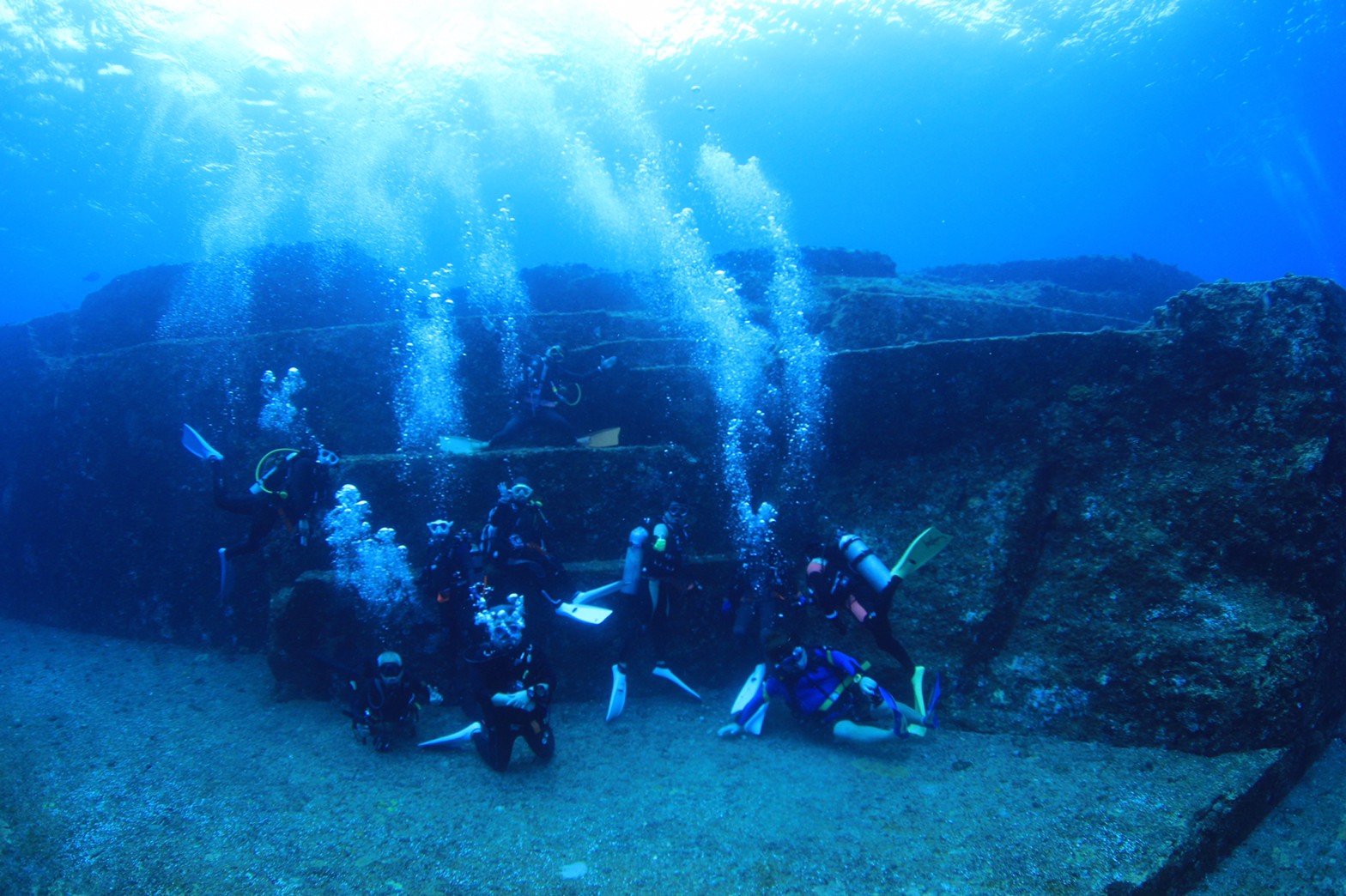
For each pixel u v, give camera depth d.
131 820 3.30
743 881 2.89
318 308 9.44
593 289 10.93
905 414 5.46
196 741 4.32
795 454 5.80
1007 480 4.93
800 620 5.23
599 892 2.84
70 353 8.76
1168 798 3.19
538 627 5.00
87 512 6.99
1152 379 4.60
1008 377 5.10
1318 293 4.18
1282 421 4.07
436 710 4.84
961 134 38.09
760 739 4.38
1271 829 3.19
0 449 7.54
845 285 10.36
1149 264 12.38
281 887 2.83
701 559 5.35
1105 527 4.45
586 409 6.88
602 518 5.60
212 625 6.27
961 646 4.52
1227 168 47.19
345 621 5.06
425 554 5.36
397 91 20.50
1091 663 4.07
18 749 4.05
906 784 3.70
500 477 5.55
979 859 2.92
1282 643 3.57
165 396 6.88
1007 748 3.96
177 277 9.29
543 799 3.66
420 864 3.02
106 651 6.21
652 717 4.75
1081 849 2.92
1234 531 4.00
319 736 4.45
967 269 13.28
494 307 10.65
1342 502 3.86
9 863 2.98
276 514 4.90
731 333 8.36
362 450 6.92
